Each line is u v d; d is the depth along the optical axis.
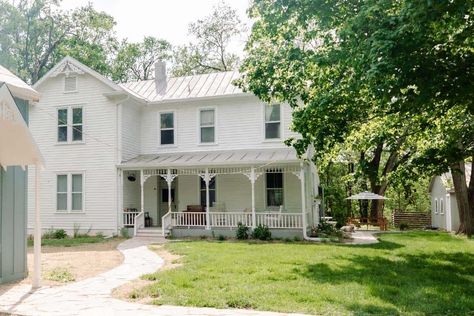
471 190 19.83
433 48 7.75
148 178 20.61
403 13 6.84
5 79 8.73
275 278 8.16
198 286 7.43
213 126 19.88
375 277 8.33
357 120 11.90
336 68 10.23
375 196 25.20
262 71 11.30
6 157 8.02
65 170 19.81
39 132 20.33
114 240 16.91
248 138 19.27
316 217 20.67
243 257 10.98
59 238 18.16
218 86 20.70
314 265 9.76
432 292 7.14
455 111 11.53
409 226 29.45
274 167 17.67
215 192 19.62
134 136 20.41
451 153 12.23
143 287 7.38
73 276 8.70
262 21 11.30
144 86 22.62
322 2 9.60
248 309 5.98
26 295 6.94
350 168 31.81
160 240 16.73
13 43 32.06
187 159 18.62
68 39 34.22
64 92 20.16
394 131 13.49
